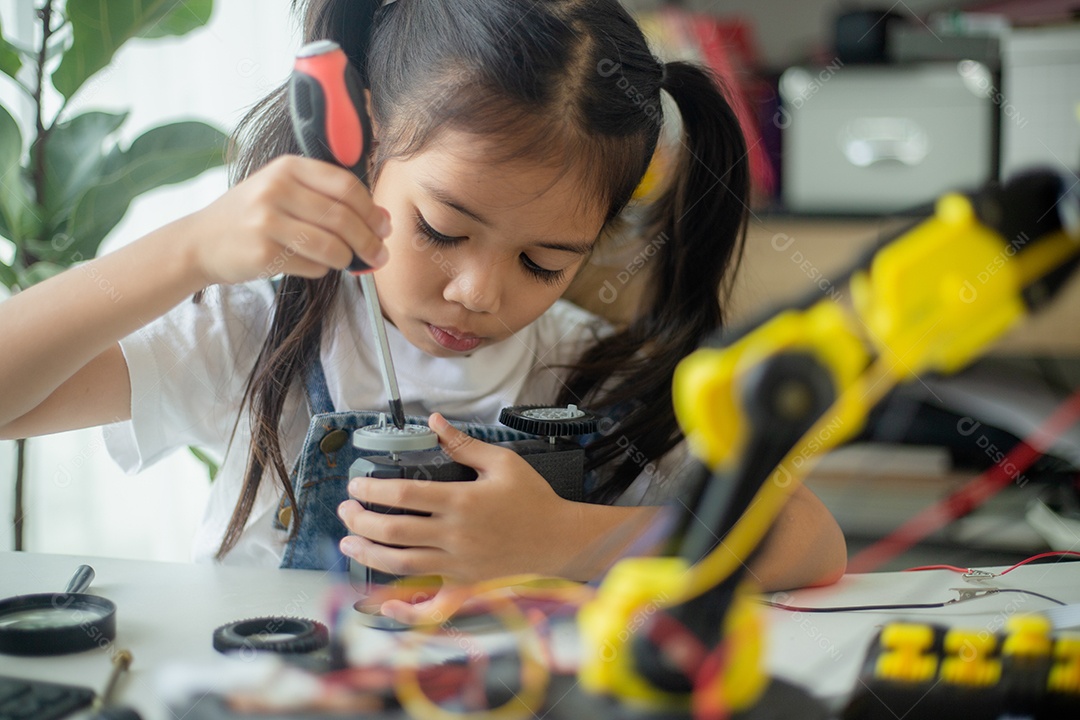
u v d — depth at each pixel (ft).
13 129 3.85
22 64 3.90
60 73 3.90
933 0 5.75
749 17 6.16
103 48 3.88
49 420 2.96
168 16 4.15
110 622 2.00
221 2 5.88
